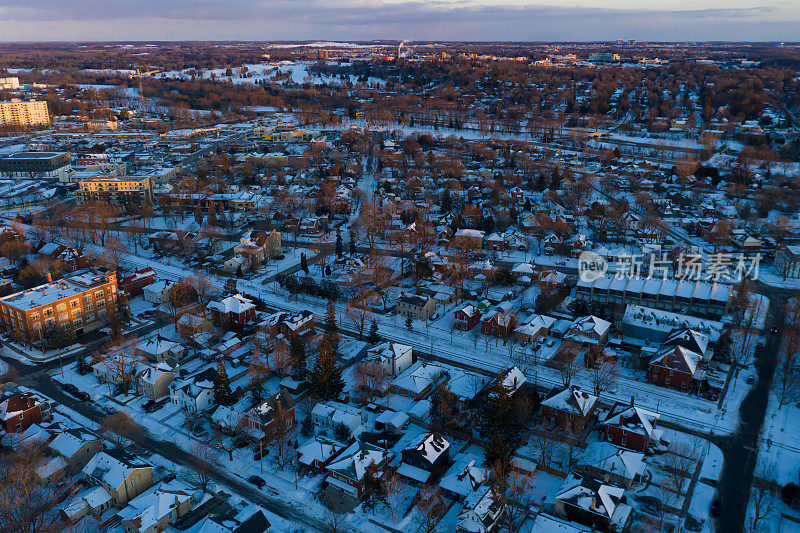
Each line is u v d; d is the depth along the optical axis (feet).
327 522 324.19
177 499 323.78
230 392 425.69
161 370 442.09
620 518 310.65
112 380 458.91
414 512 329.72
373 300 602.85
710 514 322.96
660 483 346.33
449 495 342.85
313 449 369.50
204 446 383.65
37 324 511.81
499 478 333.62
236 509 330.95
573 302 577.02
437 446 363.76
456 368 478.59
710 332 502.79
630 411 378.32
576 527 298.76
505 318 529.45
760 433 393.91
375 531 317.42
